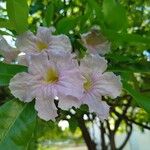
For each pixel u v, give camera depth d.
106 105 0.17
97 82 0.17
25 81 0.16
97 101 0.17
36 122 0.17
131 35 0.20
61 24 0.20
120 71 0.19
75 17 0.21
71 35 0.20
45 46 0.18
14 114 0.16
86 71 0.17
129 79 0.23
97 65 0.17
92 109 0.17
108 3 0.21
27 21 0.18
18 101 0.16
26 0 0.17
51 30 0.18
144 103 0.18
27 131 0.16
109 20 0.21
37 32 0.18
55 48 0.18
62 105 0.16
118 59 0.20
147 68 0.19
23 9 0.17
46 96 0.16
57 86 0.16
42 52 0.17
